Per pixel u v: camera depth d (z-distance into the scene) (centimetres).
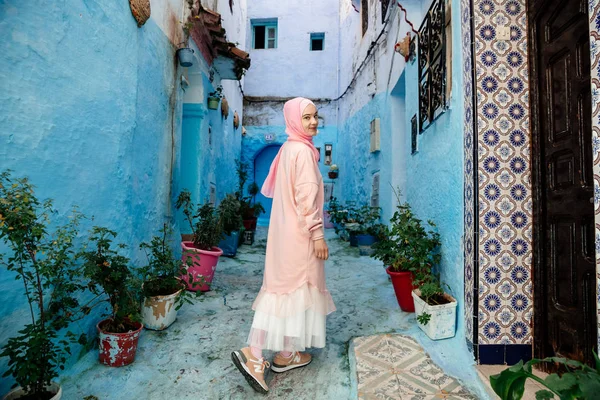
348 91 968
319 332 238
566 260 212
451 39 297
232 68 659
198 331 310
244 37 1005
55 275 203
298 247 235
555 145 221
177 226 477
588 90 193
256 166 1197
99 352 255
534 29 237
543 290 231
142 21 344
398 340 285
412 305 343
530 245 240
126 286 252
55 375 197
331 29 1106
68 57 244
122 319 260
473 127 243
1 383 196
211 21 512
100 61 280
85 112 262
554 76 221
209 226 438
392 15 607
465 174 260
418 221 344
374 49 737
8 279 201
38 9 218
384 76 669
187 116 571
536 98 235
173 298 314
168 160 435
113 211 301
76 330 253
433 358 258
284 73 1115
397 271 343
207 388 234
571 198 206
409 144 476
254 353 228
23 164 209
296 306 230
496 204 240
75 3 249
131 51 329
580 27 198
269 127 1116
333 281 474
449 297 292
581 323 200
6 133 198
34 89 216
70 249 247
